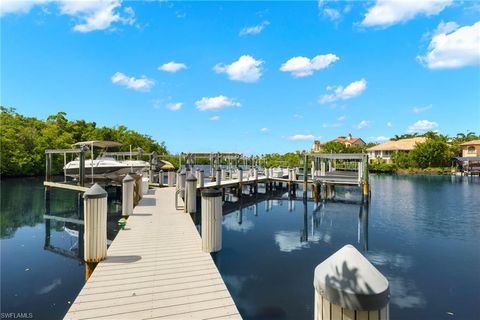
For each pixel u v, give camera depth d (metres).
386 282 1.62
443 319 4.67
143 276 4.26
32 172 32.41
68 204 16.31
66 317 3.17
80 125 44.59
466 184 28.05
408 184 28.22
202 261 4.87
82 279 6.21
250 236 9.71
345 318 1.57
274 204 16.83
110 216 12.16
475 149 47.00
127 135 46.88
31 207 15.43
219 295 3.74
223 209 15.07
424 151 45.22
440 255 7.84
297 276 6.25
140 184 11.48
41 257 7.64
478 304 5.14
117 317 3.20
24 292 5.59
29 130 34.16
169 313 3.30
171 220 7.82
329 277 1.63
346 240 9.30
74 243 9.03
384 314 1.57
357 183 16.64
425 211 14.43
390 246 8.66
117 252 5.25
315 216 13.25
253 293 5.46
